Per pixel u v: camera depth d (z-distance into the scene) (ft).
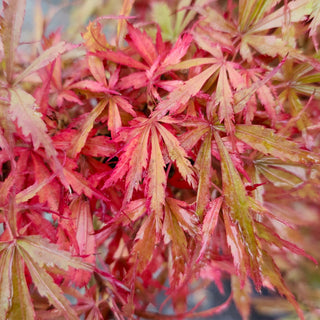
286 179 0.80
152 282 0.93
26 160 0.72
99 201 0.80
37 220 0.73
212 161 0.80
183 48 0.73
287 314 1.00
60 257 0.66
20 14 0.67
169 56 0.73
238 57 0.79
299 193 0.81
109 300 0.82
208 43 0.75
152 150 0.69
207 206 0.68
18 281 0.65
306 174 0.79
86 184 0.72
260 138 0.70
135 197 0.76
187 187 0.80
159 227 0.68
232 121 0.72
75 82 0.80
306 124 0.76
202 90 0.75
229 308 1.08
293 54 0.73
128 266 0.85
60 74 0.78
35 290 0.76
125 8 0.77
